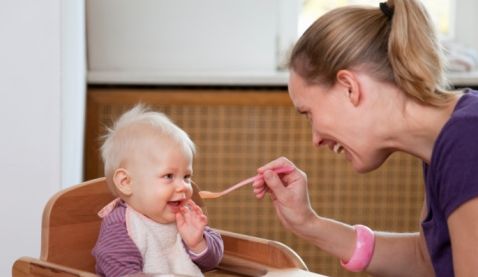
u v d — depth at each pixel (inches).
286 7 117.4
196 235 58.6
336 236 62.9
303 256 110.0
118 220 58.8
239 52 114.4
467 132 48.3
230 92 106.6
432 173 50.7
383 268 63.0
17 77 75.5
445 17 123.4
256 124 107.5
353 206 109.9
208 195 63.8
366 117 53.3
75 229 62.1
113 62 112.5
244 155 108.0
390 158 108.9
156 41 113.0
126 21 112.3
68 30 79.8
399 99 52.9
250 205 108.9
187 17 113.1
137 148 59.2
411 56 51.2
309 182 108.9
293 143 108.2
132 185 59.1
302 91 55.4
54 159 76.1
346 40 52.9
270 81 106.7
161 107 106.6
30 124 75.8
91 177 105.7
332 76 53.5
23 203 76.2
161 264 58.3
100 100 105.6
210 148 107.6
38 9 75.1
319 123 55.1
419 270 62.6
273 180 61.1
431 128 52.5
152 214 59.0
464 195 47.8
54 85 75.7
